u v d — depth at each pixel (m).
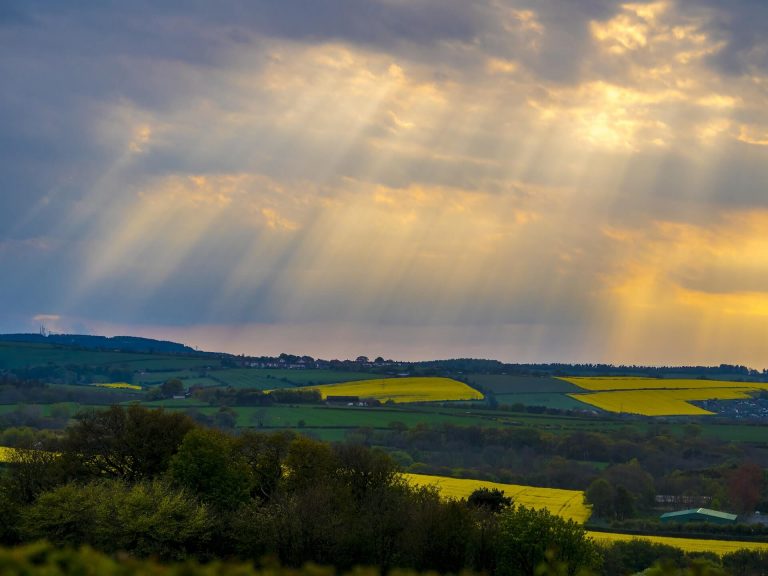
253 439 85.62
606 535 89.25
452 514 62.75
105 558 18.20
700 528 97.56
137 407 84.94
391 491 74.75
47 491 67.00
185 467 72.56
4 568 16.91
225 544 64.38
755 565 79.69
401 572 20.89
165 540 59.75
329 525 62.06
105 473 79.06
